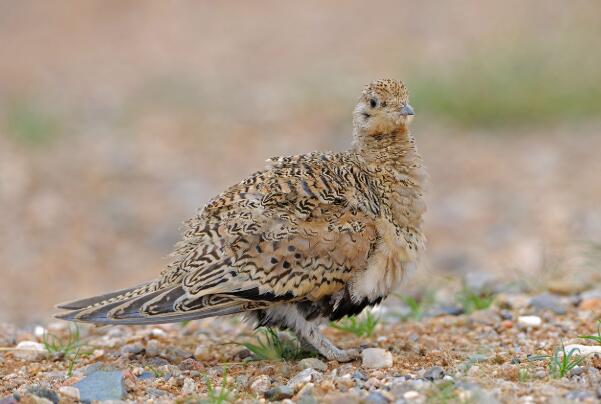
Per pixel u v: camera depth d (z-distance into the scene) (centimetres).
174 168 1889
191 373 836
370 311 1004
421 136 2016
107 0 3103
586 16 2508
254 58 2627
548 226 1499
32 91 2436
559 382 760
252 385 791
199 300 809
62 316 809
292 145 1978
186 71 2561
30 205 1717
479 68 2164
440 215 1628
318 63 2516
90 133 2108
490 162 1866
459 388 739
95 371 844
